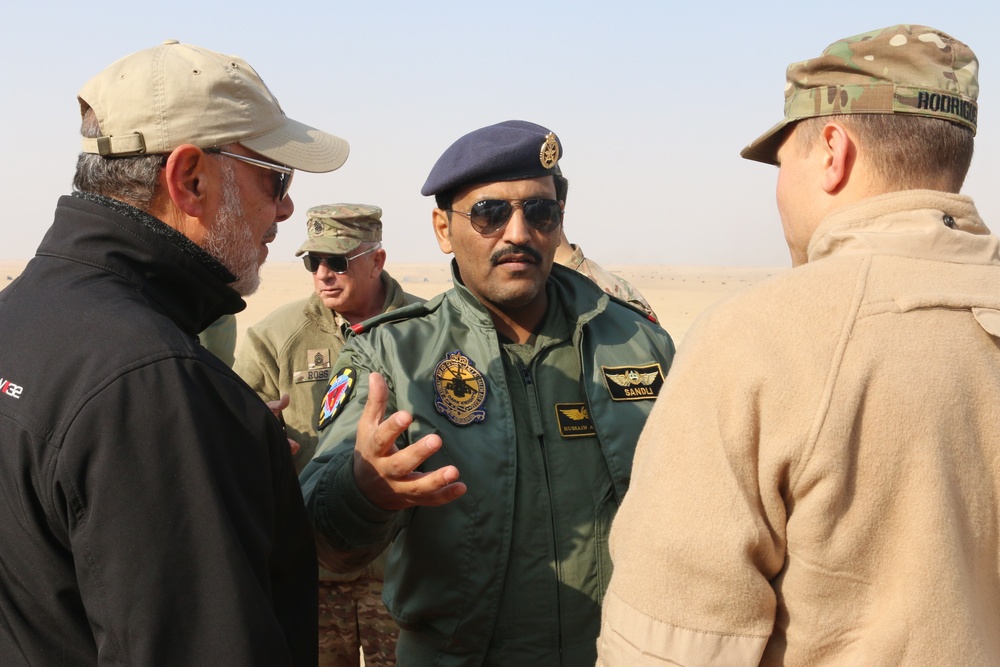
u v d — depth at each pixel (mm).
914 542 1268
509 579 2248
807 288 1379
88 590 1364
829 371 1302
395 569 2350
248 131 1749
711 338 1407
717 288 68188
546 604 2252
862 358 1299
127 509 1354
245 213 1798
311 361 4438
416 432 2248
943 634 1252
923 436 1274
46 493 1386
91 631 1465
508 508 2238
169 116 1646
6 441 1411
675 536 1321
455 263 2502
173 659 1338
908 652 1260
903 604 1269
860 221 1441
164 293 1655
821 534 1295
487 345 2391
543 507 2291
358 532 1948
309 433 4391
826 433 1281
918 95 1417
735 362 1354
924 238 1391
